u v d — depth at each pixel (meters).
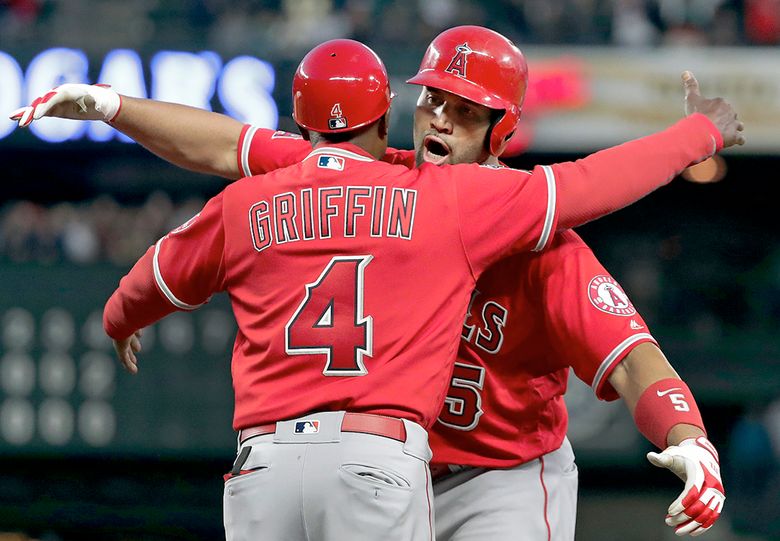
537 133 43.47
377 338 12.47
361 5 44.88
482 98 13.66
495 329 13.86
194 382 39.91
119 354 15.38
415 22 44.31
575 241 13.73
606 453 42.03
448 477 14.30
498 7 44.91
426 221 12.68
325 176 12.96
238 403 13.04
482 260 12.85
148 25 45.16
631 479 46.94
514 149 43.44
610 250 51.62
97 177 49.28
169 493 44.72
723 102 14.09
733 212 51.88
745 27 44.94
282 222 12.91
